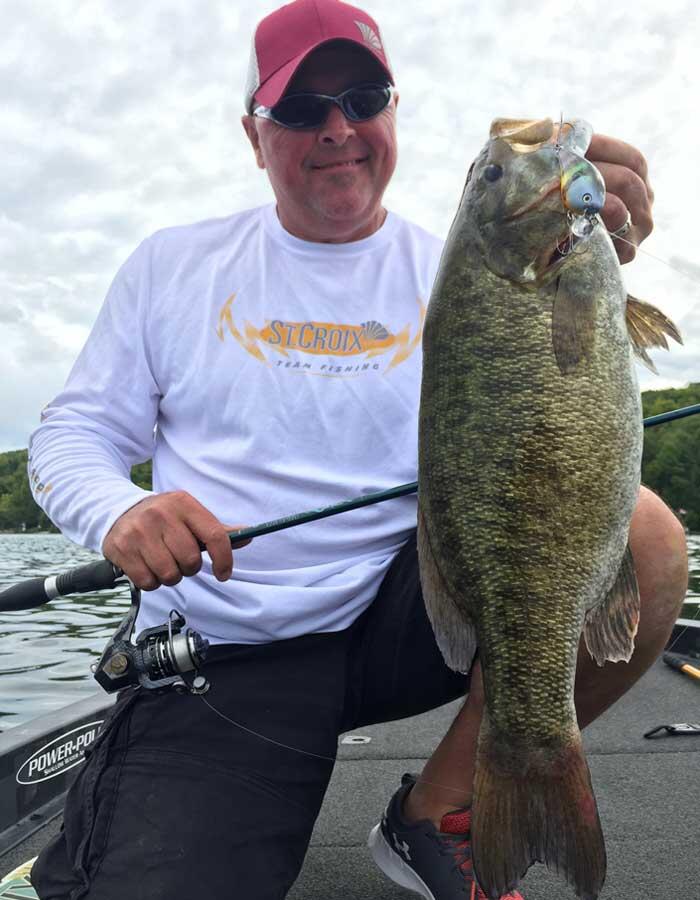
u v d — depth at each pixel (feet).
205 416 2.41
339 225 2.49
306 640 2.25
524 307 1.91
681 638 4.73
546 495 1.88
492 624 1.90
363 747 3.67
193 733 2.11
